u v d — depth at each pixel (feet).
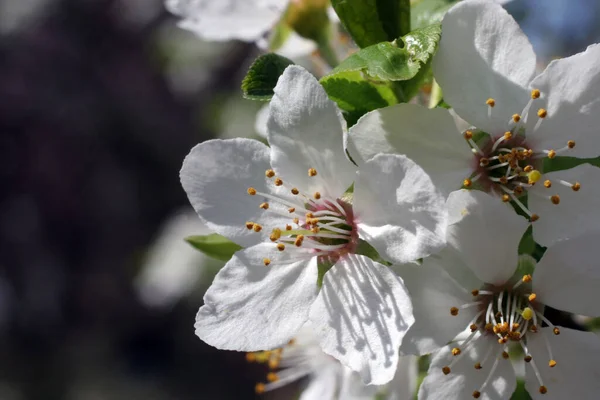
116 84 1.49
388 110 0.46
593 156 0.46
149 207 1.52
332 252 0.47
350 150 0.46
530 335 0.47
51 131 1.48
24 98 1.46
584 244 0.46
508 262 0.46
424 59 0.45
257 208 0.47
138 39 1.49
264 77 0.48
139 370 1.48
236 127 1.12
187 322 1.49
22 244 1.48
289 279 0.47
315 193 0.46
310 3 0.54
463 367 0.46
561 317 0.48
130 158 1.52
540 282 0.46
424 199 0.45
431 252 0.44
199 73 1.43
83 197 1.50
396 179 0.45
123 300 1.50
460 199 0.46
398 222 0.45
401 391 0.50
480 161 0.46
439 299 0.46
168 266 1.05
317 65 0.57
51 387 1.43
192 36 1.42
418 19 0.50
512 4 0.63
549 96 0.46
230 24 0.56
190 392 1.46
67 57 1.48
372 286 0.46
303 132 0.46
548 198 0.46
